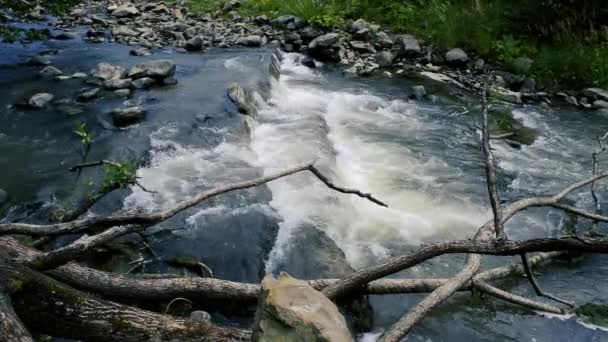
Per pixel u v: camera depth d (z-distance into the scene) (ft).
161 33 34.12
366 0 38.01
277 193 16.85
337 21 35.99
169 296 11.84
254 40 32.63
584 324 12.91
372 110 25.75
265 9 38.81
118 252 13.48
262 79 25.95
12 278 9.78
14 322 8.97
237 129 20.48
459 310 13.17
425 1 37.65
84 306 9.98
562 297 13.82
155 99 22.67
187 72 26.63
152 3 40.57
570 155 22.45
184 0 41.63
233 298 11.98
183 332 9.95
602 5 32.91
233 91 22.81
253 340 7.88
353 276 11.74
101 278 11.68
